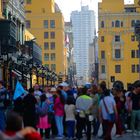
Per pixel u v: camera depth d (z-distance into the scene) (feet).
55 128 81.66
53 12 438.40
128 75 382.83
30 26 432.25
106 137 62.64
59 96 76.07
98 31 387.34
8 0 201.26
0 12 186.60
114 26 384.06
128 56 383.04
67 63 562.66
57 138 76.95
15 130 27.58
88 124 69.72
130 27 381.40
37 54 270.26
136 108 79.00
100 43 386.93
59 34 434.30
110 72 385.09
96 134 79.92
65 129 79.05
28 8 432.66
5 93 71.77
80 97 69.92
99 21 386.52
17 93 70.18
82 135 77.10
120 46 383.04
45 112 74.95
